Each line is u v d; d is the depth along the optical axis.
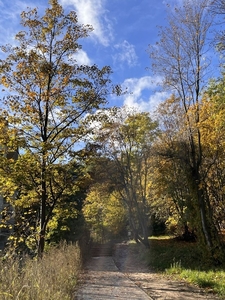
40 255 11.67
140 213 24.56
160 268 16.28
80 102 13.61
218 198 19.31
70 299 6.88
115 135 21.62
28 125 13.23
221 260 15.25
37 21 13.38
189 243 24.17
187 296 9.06
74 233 23.39
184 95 16.38
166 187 22.38
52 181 13.68
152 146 21.39
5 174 12.15
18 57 12.80
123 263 20.09
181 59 16.06
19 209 14.83
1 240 16.20
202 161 17.38
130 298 8.70
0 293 4.20
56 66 13.30
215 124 14.93
